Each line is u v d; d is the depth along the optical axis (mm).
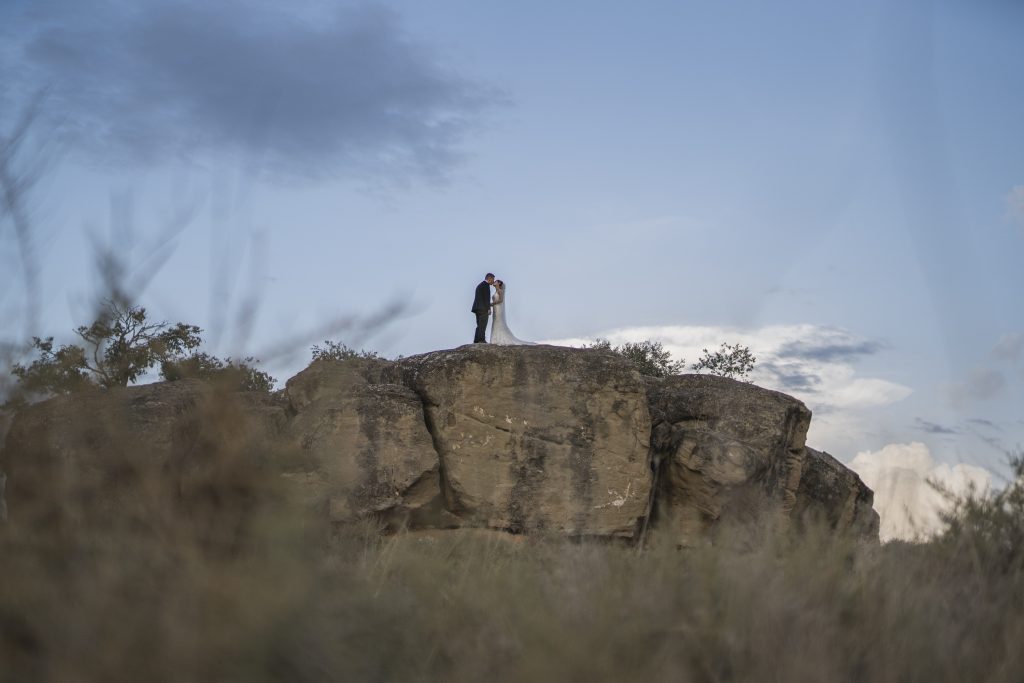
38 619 3848
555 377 15664
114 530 4395
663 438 16359
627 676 4320
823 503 16953
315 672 4102
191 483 4832
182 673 3695
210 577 4055
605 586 5129
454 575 6359
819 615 4938
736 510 7680
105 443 4633
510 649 4625
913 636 4871
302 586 4250
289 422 5594
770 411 16188
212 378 4988
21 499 4500
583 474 15352
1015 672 4754
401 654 4711
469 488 14969
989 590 5758
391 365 16438
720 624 4785
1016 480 6641
